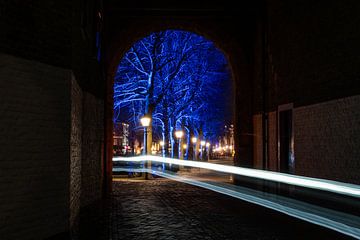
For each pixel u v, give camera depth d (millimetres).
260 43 19906
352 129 12047
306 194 14891
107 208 13875
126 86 34938
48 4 9180
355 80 11914
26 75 8500
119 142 64500
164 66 35438
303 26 15281
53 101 9273
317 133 14219
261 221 11352
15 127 8172
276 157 17906
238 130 21172
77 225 10727
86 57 13312
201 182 25734
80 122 12336
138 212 13008
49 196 9086
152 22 20344
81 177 13141
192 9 19797
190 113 44125
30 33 8633
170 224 10930
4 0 7965
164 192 19406
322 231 9844
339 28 12789
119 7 19578
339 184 12391
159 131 48188
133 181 26625
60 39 9539
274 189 18000
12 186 8031
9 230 7918
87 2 13023
